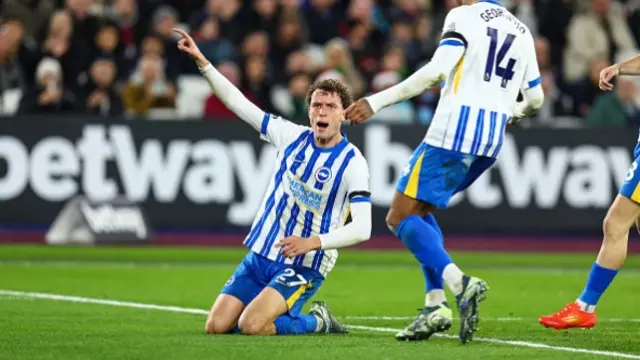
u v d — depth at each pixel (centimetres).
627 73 2528
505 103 2328
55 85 4972
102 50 5262
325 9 5838
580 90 5712
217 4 5569
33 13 5575
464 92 2283
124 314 2812
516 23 2339
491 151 2312
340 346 2181
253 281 2403
